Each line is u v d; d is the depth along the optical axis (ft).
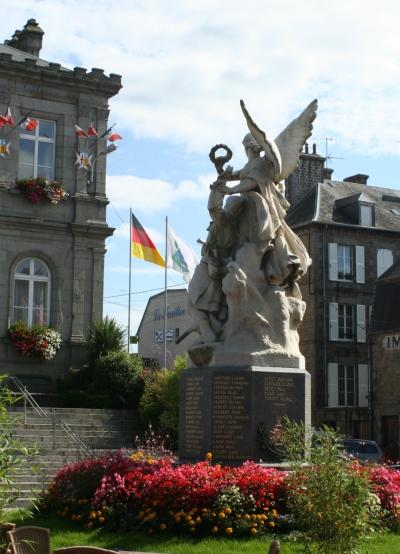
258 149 41.57
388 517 36.04
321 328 140.26
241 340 38.83
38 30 113.19
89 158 99.86
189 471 35.78
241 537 33.65
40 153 99.04
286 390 38.45
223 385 38.09
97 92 101.35
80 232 98.22
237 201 40.81
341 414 138.92
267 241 39.96
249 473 35.65
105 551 22.82
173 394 75.97
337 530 26.22
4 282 94.02
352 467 27.94
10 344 92.68
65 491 39.78
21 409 77.71
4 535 24.41
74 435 66.59
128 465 38.81
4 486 23.76
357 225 144.97
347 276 143.84
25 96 98.27
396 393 121.80
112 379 84.28
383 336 124.67
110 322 92.17
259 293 39.32
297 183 150.82
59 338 94.22
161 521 34.86
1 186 95.30
